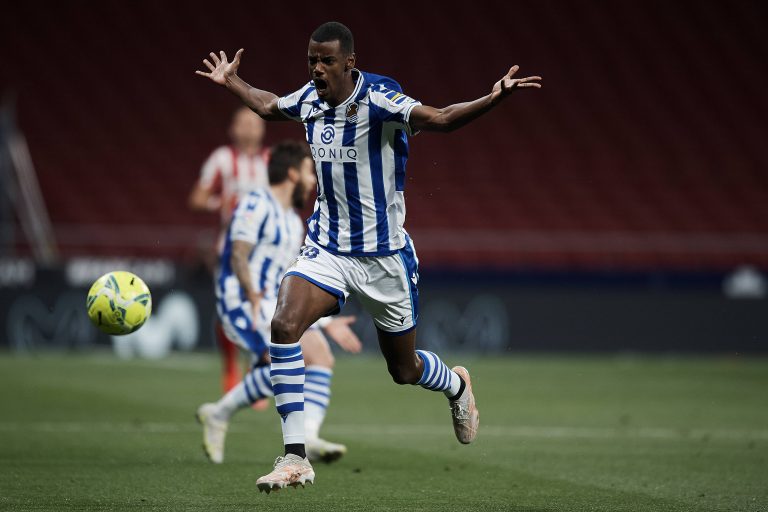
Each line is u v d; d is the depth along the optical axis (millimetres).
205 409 23188
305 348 23484
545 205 82938
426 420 32625
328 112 17859
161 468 22172
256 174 40094
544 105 90125
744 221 84312
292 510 17500
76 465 22328
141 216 77938
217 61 19469
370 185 17906
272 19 90875
